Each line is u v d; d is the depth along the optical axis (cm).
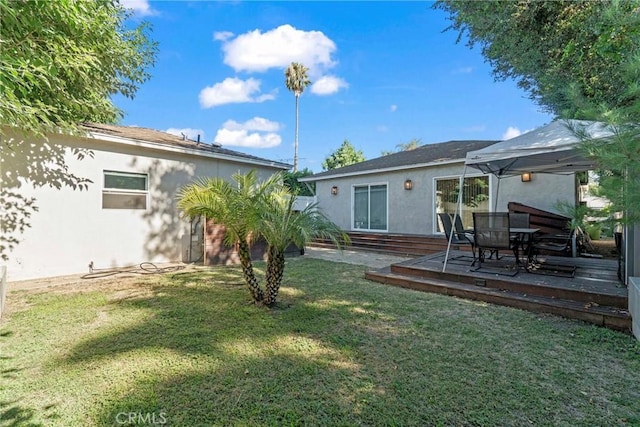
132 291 550
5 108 431
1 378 268
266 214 447
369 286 588
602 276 517
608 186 260
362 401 240
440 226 1055
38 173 655
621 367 286
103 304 472
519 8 645
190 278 656
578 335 354
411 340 347
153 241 837
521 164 644
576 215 293
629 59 272
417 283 562
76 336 356
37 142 651
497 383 262
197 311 441
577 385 259
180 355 312
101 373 278
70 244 697
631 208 251
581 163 615
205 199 483
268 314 430
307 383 264
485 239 576
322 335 362
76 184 705
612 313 377
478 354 313
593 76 566
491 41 776
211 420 220
